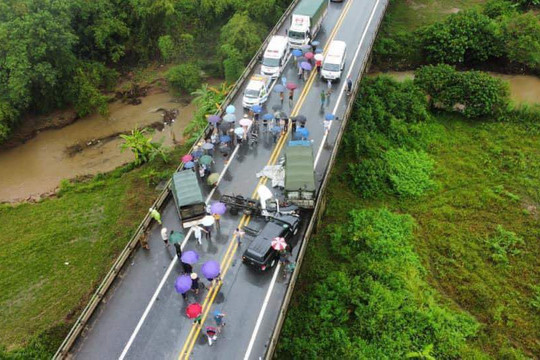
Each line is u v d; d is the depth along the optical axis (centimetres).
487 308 3216
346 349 2847
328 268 3394
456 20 5700
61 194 4238
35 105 5188
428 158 4431
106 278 2731
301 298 3170
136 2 5525
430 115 4944
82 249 3641
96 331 2584
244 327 2594
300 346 2847
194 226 3095
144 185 4206
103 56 5756
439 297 3278
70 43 4878
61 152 4869
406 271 3378
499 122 4825
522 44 5378
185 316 2641
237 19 5347
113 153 4825
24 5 4578
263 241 2852
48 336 3012
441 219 3875
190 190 3045
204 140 3766
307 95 4169
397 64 5819
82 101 5162
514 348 2986
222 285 2791
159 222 3083
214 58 5859
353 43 4797
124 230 3766
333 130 3825
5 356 2894
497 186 4125
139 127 5141
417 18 6378
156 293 2759
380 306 3052
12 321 3139
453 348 2925
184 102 5500
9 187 4447
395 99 4831
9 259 3572
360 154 4319
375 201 4006
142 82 5772
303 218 3206
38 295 3306
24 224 3900
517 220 3853
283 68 4475
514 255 3569
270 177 3456
